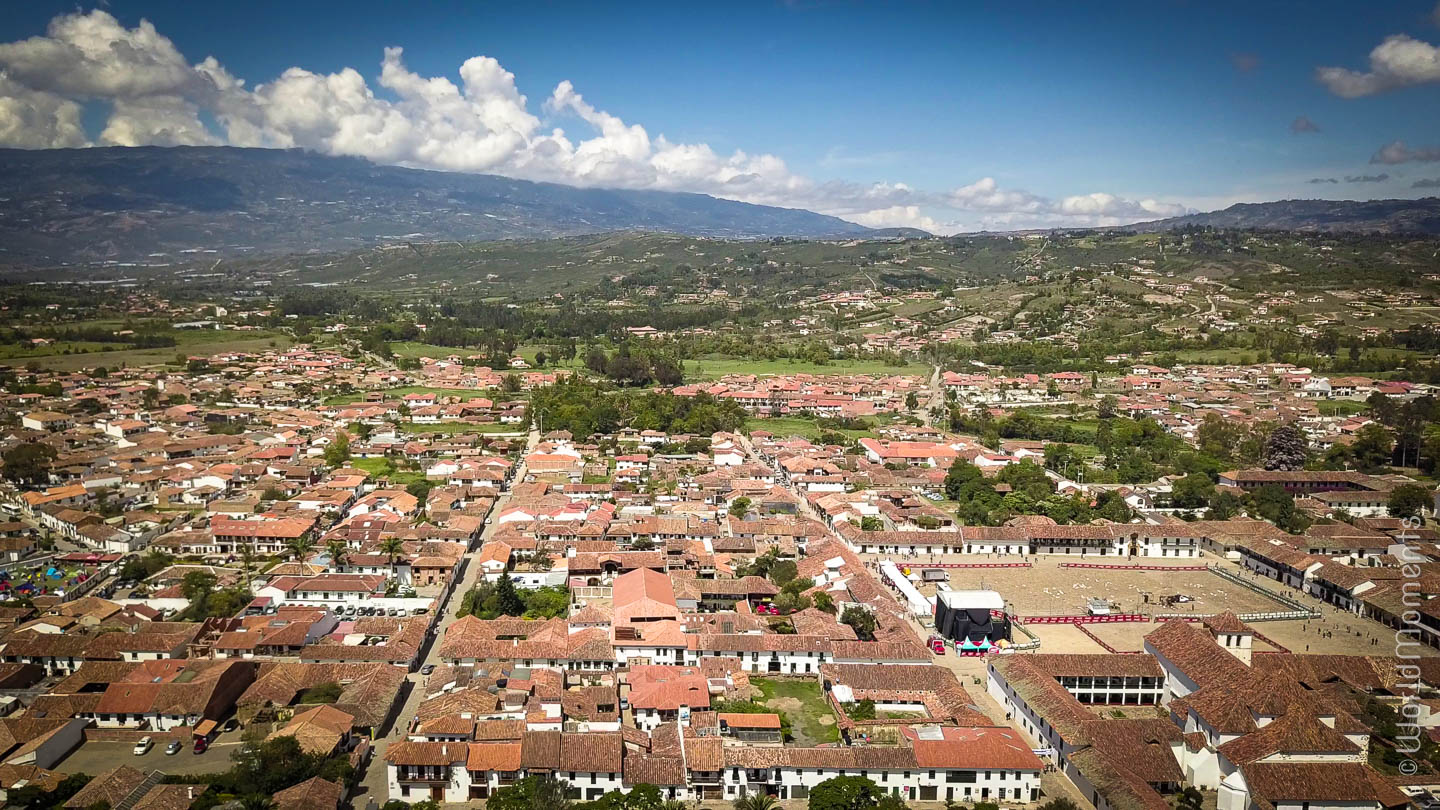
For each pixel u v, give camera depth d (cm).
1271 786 12469
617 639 17475
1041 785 13688
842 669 16500
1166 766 13350
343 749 13762
